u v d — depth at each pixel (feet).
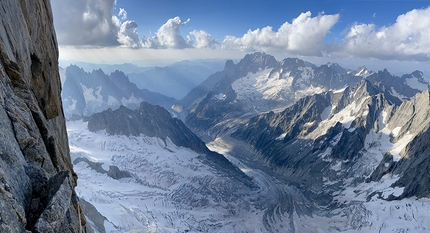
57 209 62.39
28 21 104.68
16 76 78.18
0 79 70.64
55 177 69.56
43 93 108.27
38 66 103.81
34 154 69.82
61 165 84.74
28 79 93.97
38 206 62.39
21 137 68.39
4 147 60.03
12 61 77.15
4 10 81.05
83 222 93.86
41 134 80.84
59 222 61.77
